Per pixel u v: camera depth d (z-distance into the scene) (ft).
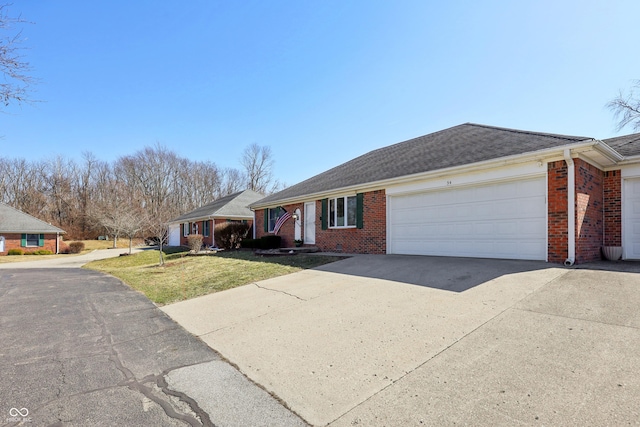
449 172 31.50
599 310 14.49
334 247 45.47
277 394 10.34
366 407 9.20
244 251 55.57
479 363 11.00
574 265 23.85
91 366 12.84
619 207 29.40
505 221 28.89
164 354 14.08
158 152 171.83
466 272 23.56
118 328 17.87
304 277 27.86
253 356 13.43
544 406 8.43
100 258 86.07
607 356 10.64
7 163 156.46
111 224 101.65
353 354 12.71
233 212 83.25
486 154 30.17
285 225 56.18
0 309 22.54
